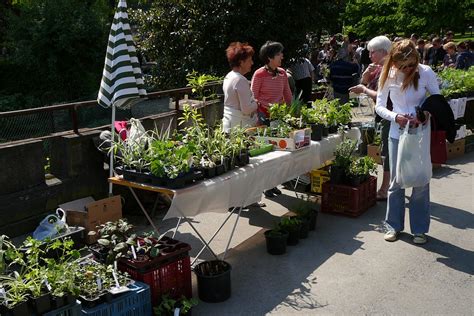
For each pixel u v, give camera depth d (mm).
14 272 2920
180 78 10953
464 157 7680
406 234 4746
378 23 23750
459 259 4227
